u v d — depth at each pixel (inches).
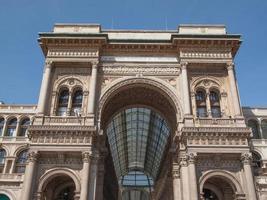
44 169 1600.6
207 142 1621.6
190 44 1898.4
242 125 1685.5
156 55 1937.7
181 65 1862.7
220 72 1895.9
